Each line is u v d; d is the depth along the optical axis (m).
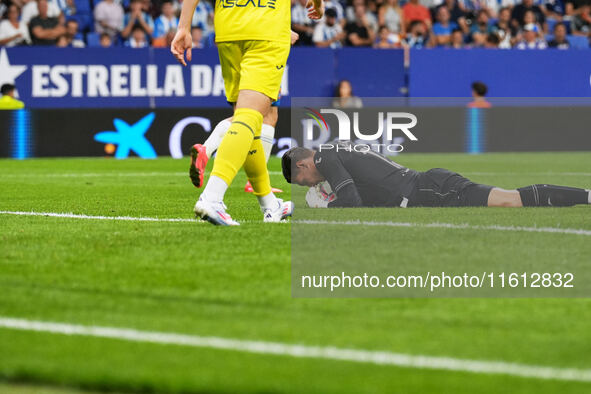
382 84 47.16
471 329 9.45
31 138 44.12
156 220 17.86
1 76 43.72
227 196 23.56
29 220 17.95
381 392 7.36
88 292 11.03
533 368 8.00
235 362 8.19
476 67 48.09
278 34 16.22
